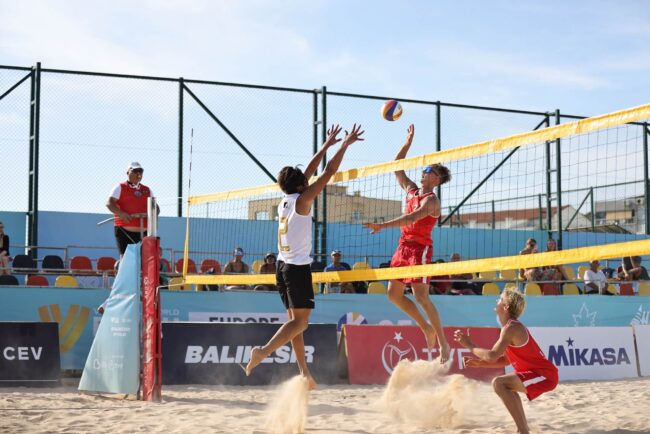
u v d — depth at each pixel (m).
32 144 11.77
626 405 6.78
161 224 12.18
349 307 10.64
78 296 9.60
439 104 13.66
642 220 15.57
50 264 11.06
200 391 7.83
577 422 5.76
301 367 5.37
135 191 9.15
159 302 7.12
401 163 6.27
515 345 4.75
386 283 11.69
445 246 13.65
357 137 5.14
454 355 9.27
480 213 15.17
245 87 12.76
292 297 5.02
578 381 9.58
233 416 5.91
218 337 8.57
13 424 5.48
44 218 12.03
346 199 12.55
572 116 14.37
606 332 10.14
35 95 11.73
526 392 4.75
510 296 4.83
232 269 10.98
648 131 15.16
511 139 5.64
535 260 5.60
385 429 5.42
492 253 13.88
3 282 10.04
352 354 8.92
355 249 12.61
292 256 5.05
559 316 11.20
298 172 5.16
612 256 5.12
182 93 12.50
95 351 7.61
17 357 8.15
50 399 7.00
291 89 12.95
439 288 11.54
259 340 8.67
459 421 5.81
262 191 8.05
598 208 15.63
